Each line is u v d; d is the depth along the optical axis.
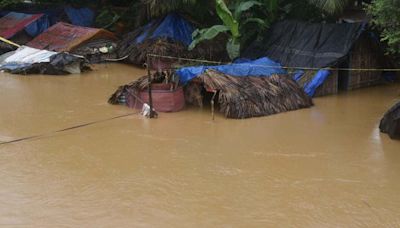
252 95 11.23
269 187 7.53
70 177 7.84
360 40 13.30
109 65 17.73
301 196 7.25
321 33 13.60
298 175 7.97
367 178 7.88
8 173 7.98
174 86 11.43
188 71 11.75
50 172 8.03
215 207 6.90
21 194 7.24
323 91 12.89
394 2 9.20
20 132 9.98
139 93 11.45
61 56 16.05
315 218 6.62
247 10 15.23
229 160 8.57
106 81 15.05
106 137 9.69
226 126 10.36
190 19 17.38
